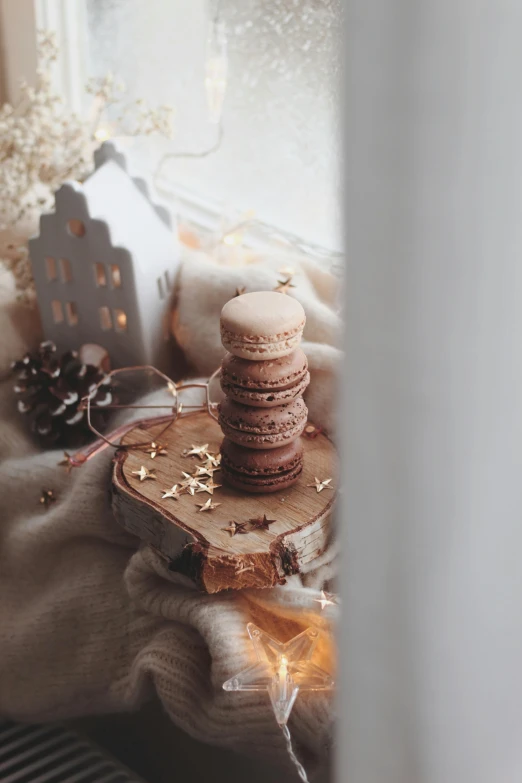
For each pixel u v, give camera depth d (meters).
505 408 0.44
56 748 0.88
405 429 0.45
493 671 0.47
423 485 0.45
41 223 0.79
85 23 0.97
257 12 0.85
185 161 0.96
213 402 0.78
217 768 0.82
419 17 0.41
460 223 0.42
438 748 0.48
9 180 0.88
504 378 0.43
